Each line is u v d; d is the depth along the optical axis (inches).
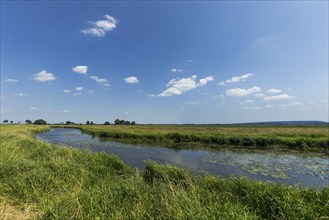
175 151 745.6
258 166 503.5
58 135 1448.1
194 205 163.6
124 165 345.1
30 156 379.6
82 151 423.2
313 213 159.3
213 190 211.6
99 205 166.7
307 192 194.9
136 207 167.2
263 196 190.7
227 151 757.3
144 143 990.4
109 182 231.3
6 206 169.0
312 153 715.4
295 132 1357.0
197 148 829.8
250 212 168.4
